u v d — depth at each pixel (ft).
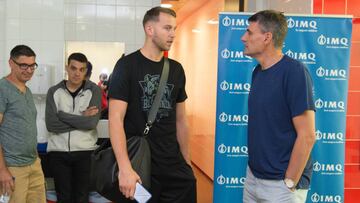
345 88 9.60
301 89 6.41
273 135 6.72
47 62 13.61
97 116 11.03
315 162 9.60
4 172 8.38
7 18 13.35
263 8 14.25
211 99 18.85
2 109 8.46
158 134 6.64
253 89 7.11
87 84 11.20
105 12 13.94
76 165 11.05
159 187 6.78
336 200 9.71
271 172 6.73
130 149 6.40
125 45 14.05
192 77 24.07
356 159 11.31
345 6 11.16
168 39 6.43
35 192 9.36
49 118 10.86
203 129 20.65
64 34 13.78
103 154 6.45
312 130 6.48
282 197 6.65
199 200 16.11
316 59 9.52
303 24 9.49
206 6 20.66
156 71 6.60
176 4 22.24
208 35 19.85
